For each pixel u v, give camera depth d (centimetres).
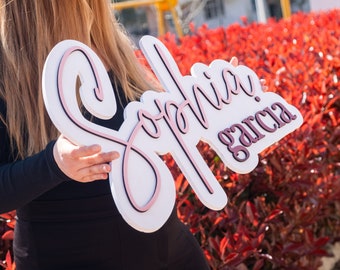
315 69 436
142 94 204
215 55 502
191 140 208
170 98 209
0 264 247
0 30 198
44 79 177
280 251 315
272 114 230
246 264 316
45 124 196
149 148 195
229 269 281
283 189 336
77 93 198
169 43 559
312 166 339
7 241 284
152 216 187
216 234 314
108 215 196
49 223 195
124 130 191
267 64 457
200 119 212
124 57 218
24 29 197
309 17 700
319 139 353
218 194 204
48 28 198
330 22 618
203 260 224
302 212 324
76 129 179
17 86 195
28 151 195
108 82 191
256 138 223
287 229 320
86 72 187
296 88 397
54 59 180
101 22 211
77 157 169
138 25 3073
